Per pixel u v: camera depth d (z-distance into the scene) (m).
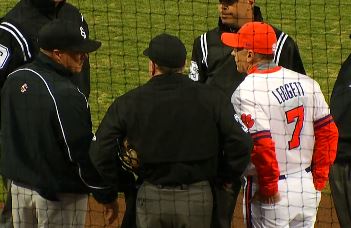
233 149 22.27
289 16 55.59
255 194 24.48
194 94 22.38
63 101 23.03
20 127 23.62
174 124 22.14
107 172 22.56
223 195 22.89
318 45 51.28
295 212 24.50
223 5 27.98
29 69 23.72
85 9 56.44
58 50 23.52
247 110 23.77
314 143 24.72
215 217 22.81
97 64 47.38
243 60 24.86
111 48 49.91
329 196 32.41
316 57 49.34
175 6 56.97
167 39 22.58
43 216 24.06
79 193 23.97
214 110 22.33
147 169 22.41
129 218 23.25
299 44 51.47
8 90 23.80
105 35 52.03
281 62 27.78
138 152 22.25
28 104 23.34
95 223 30.28
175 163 22.14
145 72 46.41
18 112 23.56
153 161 22.19
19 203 24.45
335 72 47.06
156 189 22.45
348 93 26.11
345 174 26.31
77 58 23.92
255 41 24.36
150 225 22.78
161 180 22.34
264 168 23.53
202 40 28.56
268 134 23.45
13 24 27.12
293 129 24.14
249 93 23.94
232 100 24.17
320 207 31.78
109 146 22.31
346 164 26.22
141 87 22.66
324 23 54.66
